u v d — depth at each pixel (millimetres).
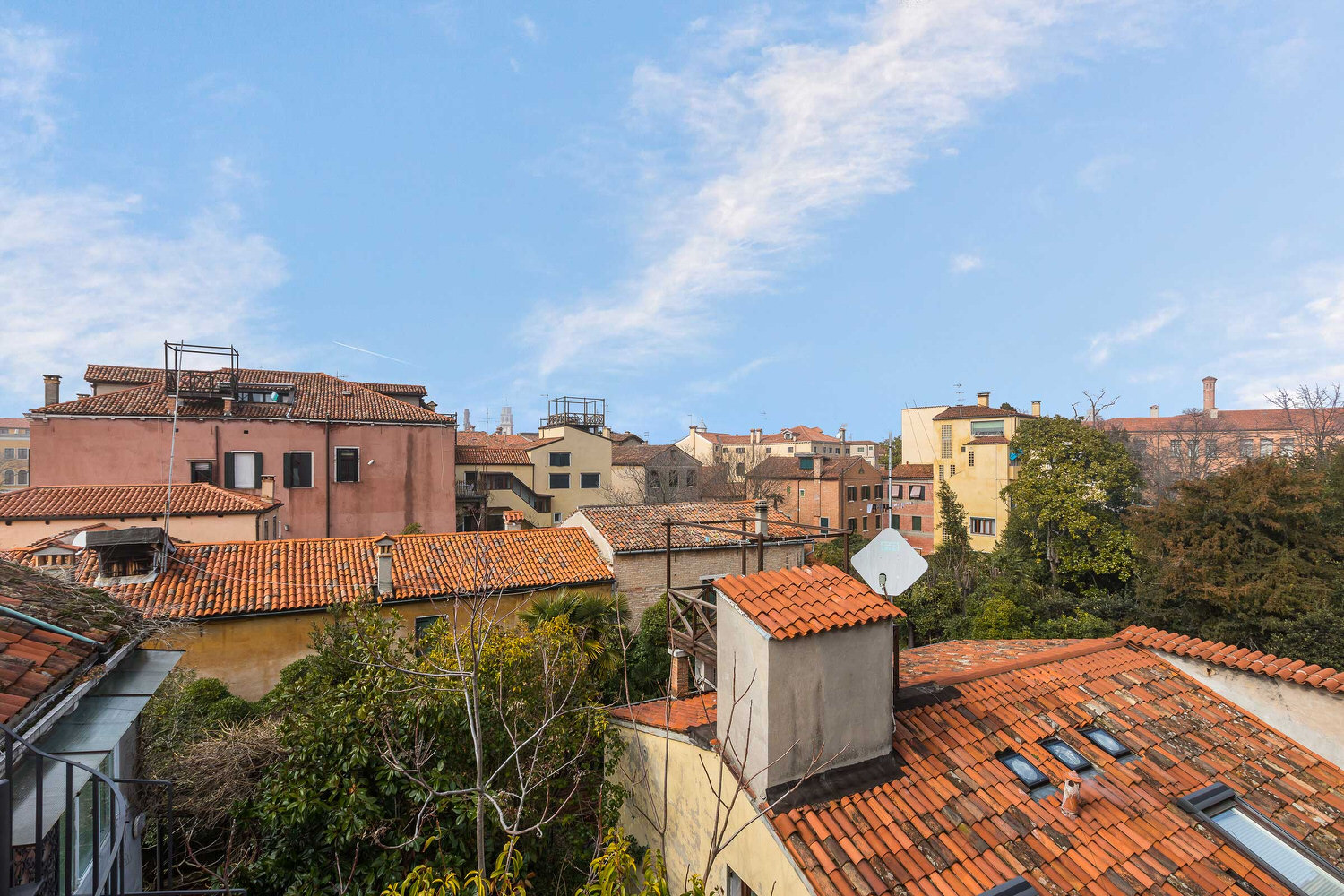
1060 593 25188
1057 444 27719
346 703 7859
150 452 26750
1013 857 5777
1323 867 6078
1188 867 5871
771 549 21672
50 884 4695
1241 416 55312
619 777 9742
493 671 8867
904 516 51531
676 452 53375
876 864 5562
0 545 19047
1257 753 7730
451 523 32219
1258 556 18750
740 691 6574
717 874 7016
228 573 15734
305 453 29188
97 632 5621
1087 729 7816
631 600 19406
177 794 8711
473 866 7465
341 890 6680
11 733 3381
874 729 6719
